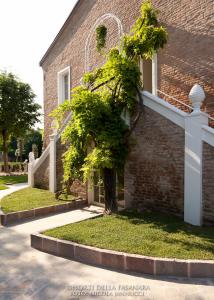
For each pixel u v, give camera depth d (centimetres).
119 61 674
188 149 579
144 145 680
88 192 872
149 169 671
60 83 1491
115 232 517
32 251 497
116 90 705
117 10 1095
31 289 361
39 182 1162
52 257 467
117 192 779
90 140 721
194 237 482
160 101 641
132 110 701
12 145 4134
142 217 625
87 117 658
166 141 631
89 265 431
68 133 742
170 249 428
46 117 1628
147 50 687
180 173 604
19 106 2244
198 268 381
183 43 856
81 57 1311
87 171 677
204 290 349
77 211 792
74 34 1367
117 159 684
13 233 608
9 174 2158
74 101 677
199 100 572
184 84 852
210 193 549
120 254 414
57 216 742
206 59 792
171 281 373
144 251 421
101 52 1155
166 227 543
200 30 808
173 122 616
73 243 464
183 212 597
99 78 734
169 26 898
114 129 681
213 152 543
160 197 648
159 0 930
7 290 359
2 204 830
